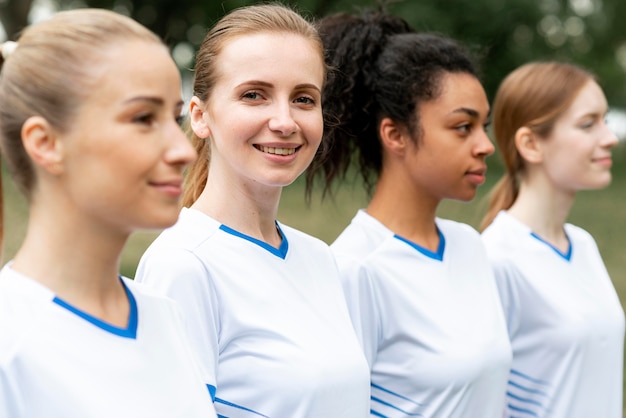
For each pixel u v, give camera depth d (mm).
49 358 1547
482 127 2826
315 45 2293
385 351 2760
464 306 2818
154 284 2148
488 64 19547
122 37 1567
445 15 18422
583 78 3355
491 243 3350
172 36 19984
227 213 2289
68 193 1565
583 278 3365
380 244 2814
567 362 3201
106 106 1530
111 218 1573
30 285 1585
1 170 1753
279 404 2143
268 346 2168
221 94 2234
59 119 1530
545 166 3363
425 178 2807
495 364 2773
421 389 2701
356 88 2902
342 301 2406
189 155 1594
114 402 1588
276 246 2361
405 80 2779
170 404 1682
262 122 2184
